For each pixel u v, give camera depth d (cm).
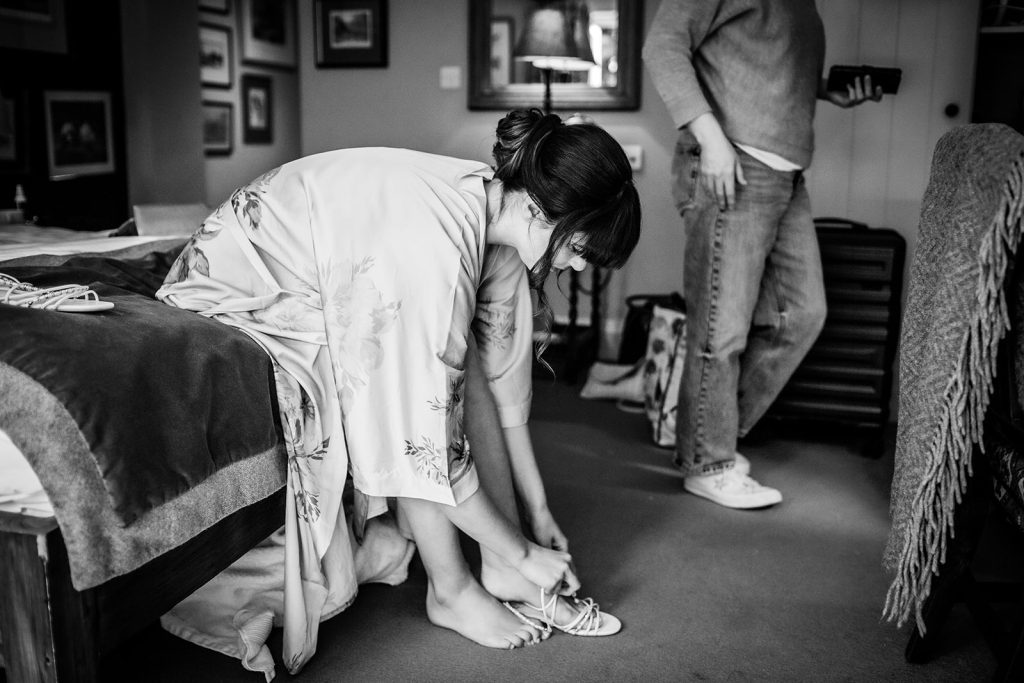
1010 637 139
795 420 286
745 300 224
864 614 172
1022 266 129
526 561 154
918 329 146
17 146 334
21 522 103
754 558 196
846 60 288
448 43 407
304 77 427
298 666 144
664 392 272
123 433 109
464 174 142
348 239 135
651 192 393
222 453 126
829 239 266
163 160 417
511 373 163
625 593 179
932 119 287
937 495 138
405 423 135
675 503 229
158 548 112
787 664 154
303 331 141
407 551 182
